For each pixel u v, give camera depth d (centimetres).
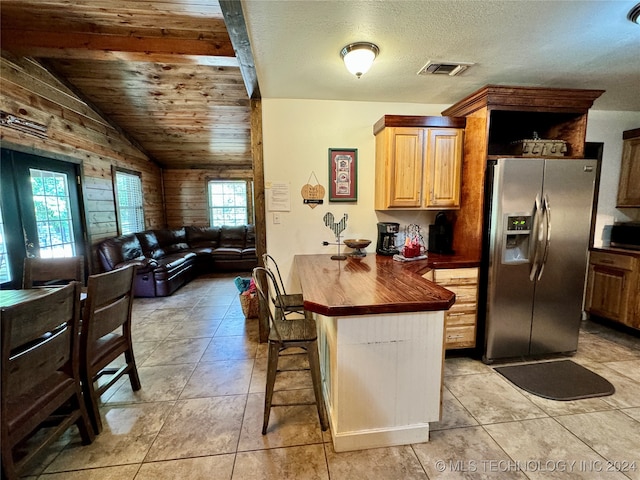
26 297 188
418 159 261
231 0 138
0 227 290
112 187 471
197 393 212
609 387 212
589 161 237
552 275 246
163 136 525
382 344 155
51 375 150
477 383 220
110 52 272
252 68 213
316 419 184
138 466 151
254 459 155
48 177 350
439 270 245
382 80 238
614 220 331
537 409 191
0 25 260
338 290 169
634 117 322
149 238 525
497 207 233
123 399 205
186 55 274
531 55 198
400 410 162
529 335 250
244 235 657
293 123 282
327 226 296
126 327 207
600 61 209
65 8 241
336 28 165
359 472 147
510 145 270
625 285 288
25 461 130
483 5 146
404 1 141
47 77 343
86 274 404
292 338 168
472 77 234
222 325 338
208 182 673
